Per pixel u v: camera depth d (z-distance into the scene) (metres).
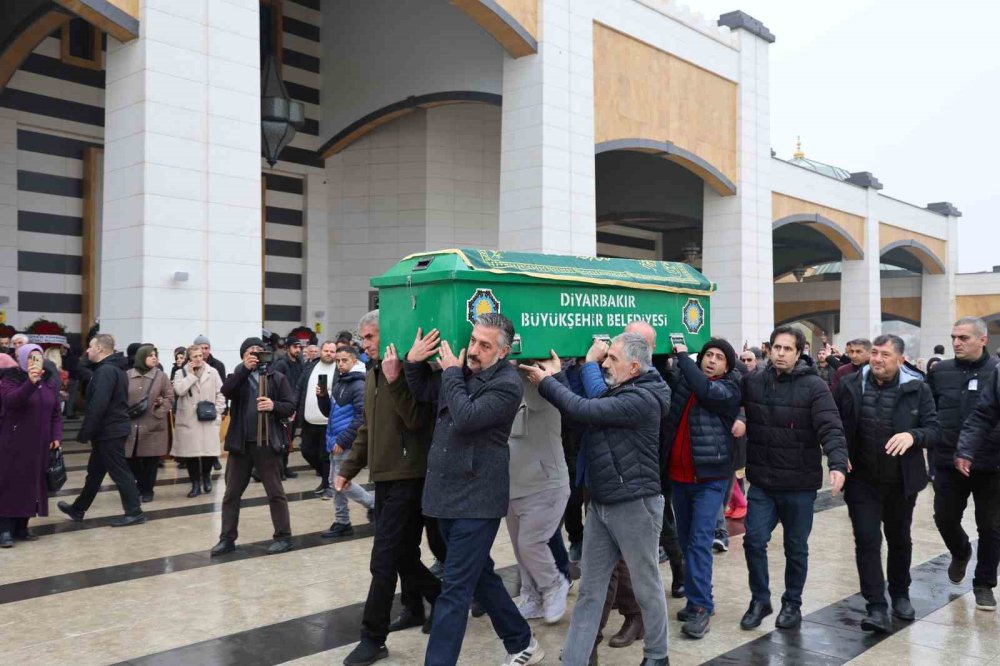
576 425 5.05
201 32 12.25
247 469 7.03
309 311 21.03
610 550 4.25
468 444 4.11
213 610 5.41
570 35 16.69
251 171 12.78
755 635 5.07
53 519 8.27
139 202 11.62
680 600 5.78
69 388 17.12
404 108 19.30
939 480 6.07
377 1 19.81
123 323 11.83
